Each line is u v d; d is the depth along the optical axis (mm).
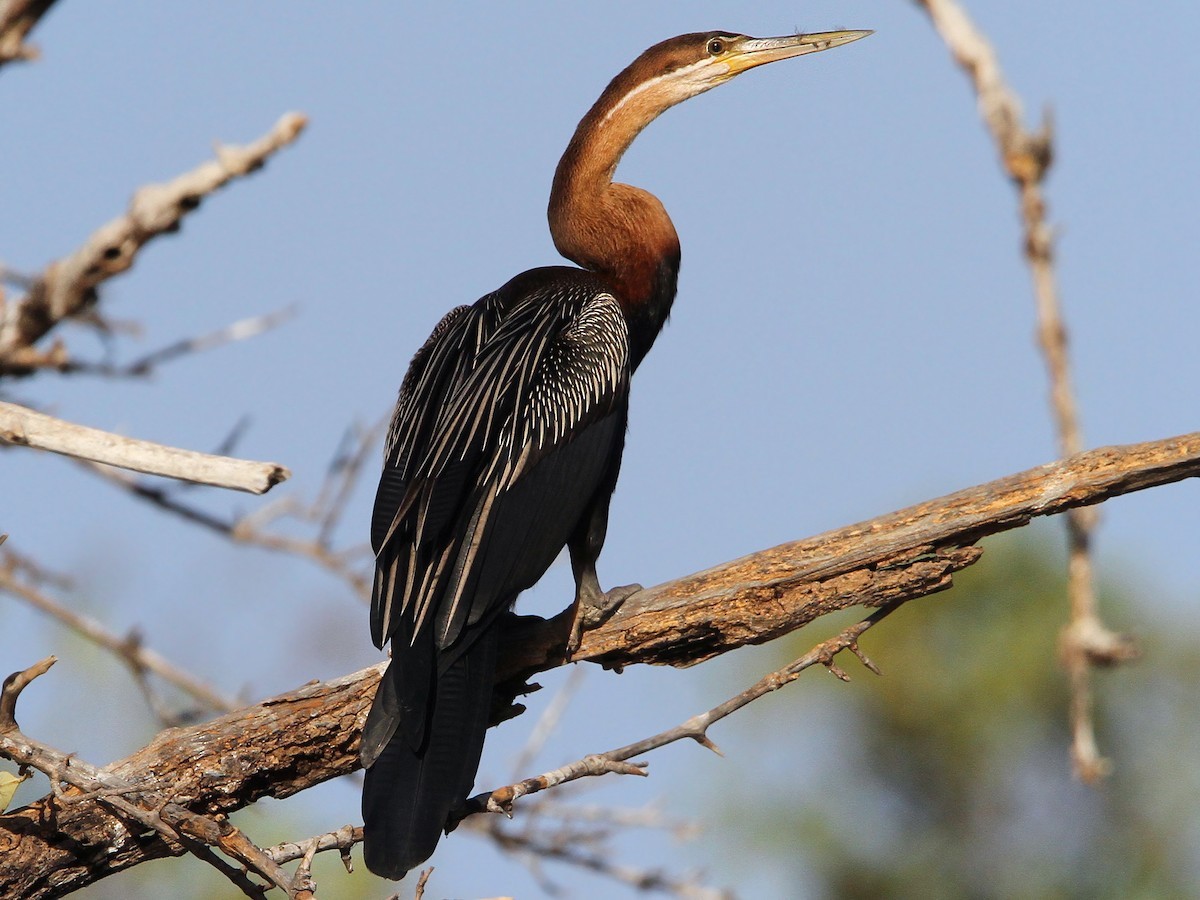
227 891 12070
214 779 8242
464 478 8938
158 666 12016
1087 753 8656
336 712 8430
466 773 8047
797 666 8195
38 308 9570
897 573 8664
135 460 6836
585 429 9734
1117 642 8625
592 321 10328
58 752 7492
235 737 8312
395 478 9375
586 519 9844
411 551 8742
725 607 8766
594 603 8977
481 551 8805
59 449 6891
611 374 10078
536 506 9250
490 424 9188
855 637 8266
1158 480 8555
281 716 8383
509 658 9062
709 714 8102
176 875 12125
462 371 9773
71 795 7852
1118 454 8539
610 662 9062
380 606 8625
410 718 8125
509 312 10531
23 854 7922
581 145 11789
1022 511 8586
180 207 9180
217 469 6781
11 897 7938
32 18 8320
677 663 9094
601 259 11484
